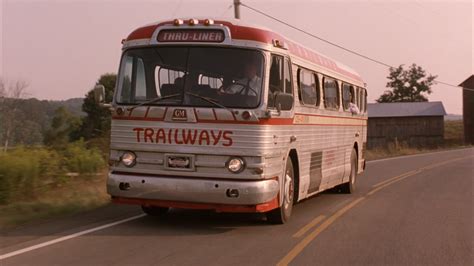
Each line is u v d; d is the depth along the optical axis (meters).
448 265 7.57
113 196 9.30
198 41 9.11
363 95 17.53
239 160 8.77
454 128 91.25
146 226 9.56
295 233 9.36
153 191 8.92
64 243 8.12
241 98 8.87
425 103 65.31
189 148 8.88
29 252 7.54
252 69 8.95
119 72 9.46
